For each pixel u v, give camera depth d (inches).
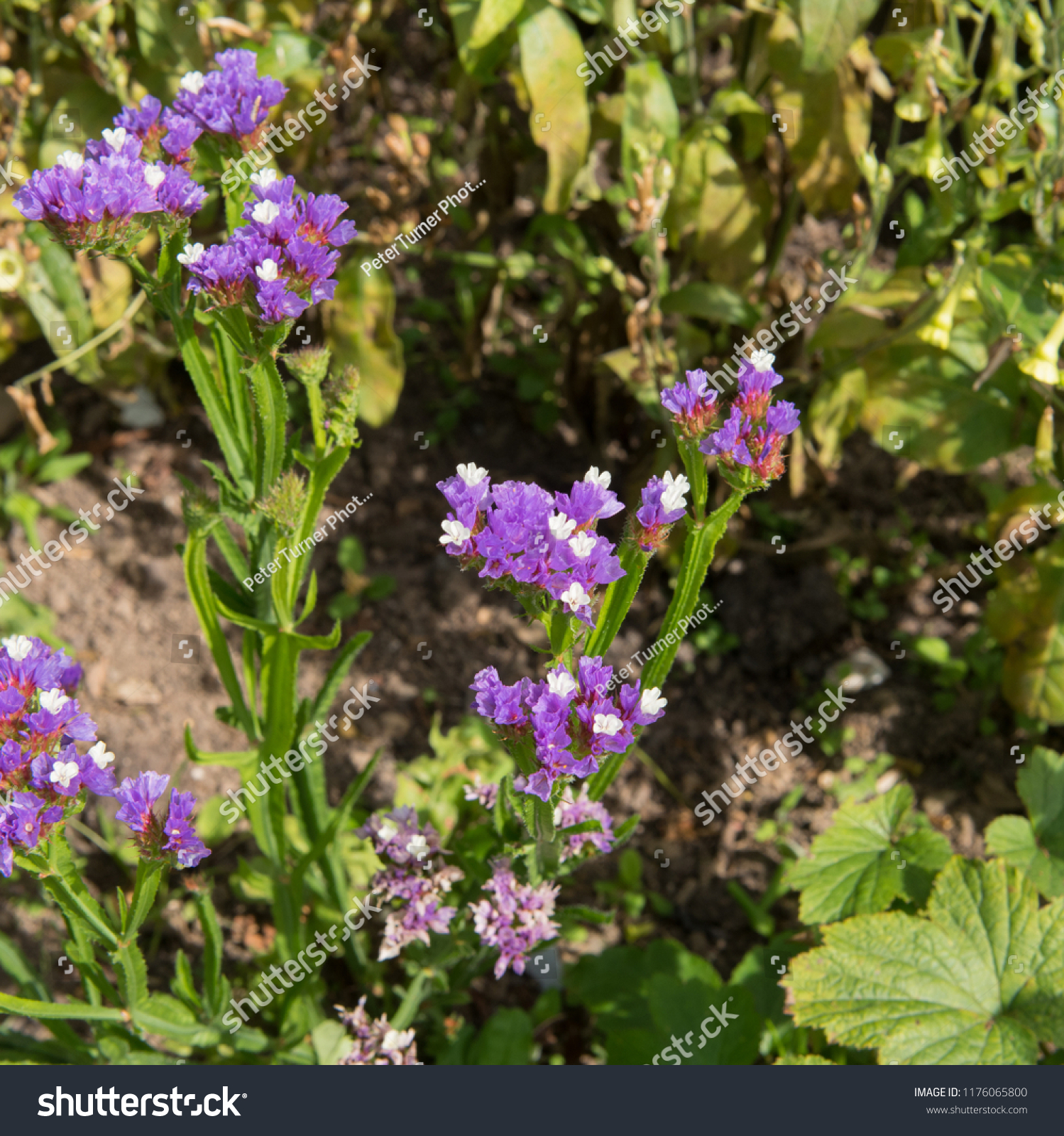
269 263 37.8
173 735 50.3
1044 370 44.6
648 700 37.4
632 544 38.2
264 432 39.7
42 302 50.5
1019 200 47.3
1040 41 46.1
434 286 64.3
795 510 55.5
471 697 52.2
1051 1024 42.3
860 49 47.9
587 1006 46.4
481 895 43.0
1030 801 45.9
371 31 54.3
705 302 49.0
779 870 49.3
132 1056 42.9
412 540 56.5
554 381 59.6
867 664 53.0
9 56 52.3
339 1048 43.8
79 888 39.0
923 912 43.7
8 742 37.6
